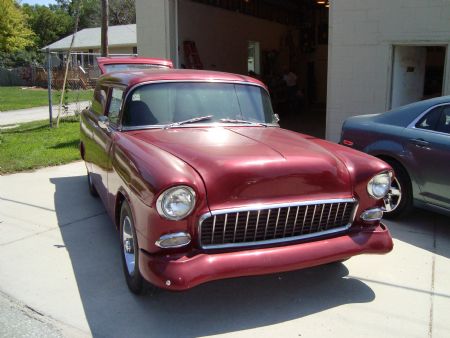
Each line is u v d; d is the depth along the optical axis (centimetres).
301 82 2230
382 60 882
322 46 2153
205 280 319
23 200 655
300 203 346
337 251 356
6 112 1992
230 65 1619
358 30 889
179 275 313
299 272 436
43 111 2023
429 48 1176
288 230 350
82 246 495
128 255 392
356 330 345
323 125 1366
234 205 330
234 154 356
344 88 920
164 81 469
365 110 912
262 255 332
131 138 411
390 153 560
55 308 371
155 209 318
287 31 2122
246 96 495
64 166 875
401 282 419
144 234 330
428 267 449
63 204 638
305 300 388
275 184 341
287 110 1777
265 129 468
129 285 392
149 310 369
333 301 386
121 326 348
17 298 387
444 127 521
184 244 323
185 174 323
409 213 569
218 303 381
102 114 527
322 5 2080
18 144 1056
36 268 442
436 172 514
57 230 541
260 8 1833
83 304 378
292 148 385
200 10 1384
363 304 381
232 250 333
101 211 609
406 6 843
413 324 354
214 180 328
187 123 450
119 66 930
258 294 396
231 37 1608
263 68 1902
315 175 355
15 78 3934
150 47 1124
